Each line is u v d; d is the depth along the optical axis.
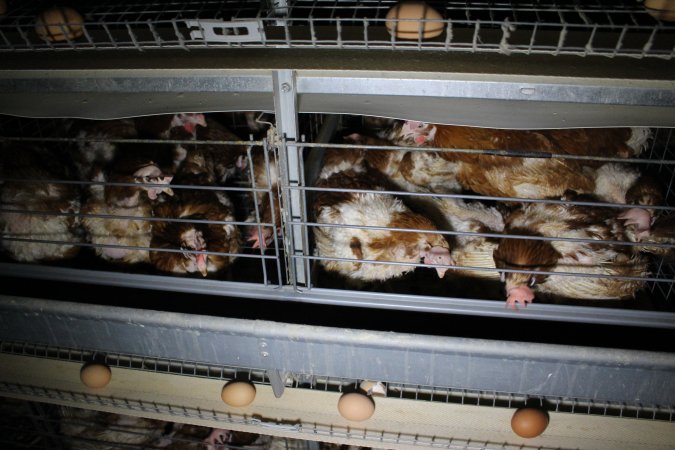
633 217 1.83
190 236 2.03
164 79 1.39
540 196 2.13
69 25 1.47
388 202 2.10
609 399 1.63
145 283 1.84
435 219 2.28
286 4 1.66
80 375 2.11
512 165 2.12
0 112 1.51
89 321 1.75
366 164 2.42
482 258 2.19
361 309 1.91
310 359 1.70
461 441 2.08
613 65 1.30
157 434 2.87
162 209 2.21
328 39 1.51
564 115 1.32
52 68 1.41
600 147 2.17
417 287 2.26
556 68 1.29
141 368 2.15
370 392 2.02
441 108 1.36
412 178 2.40
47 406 3.06
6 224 2.23
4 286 2.07
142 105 1.45
